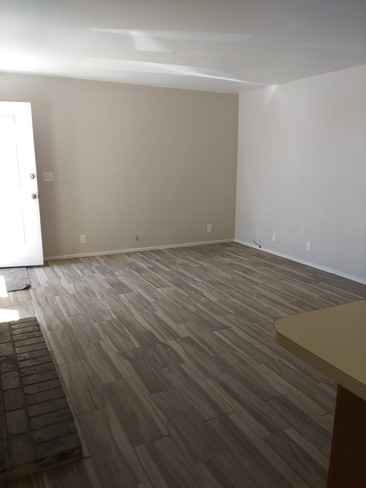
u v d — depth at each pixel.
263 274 4.75
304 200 5.09
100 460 1.84
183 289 4.18
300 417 2.15
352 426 1.06
